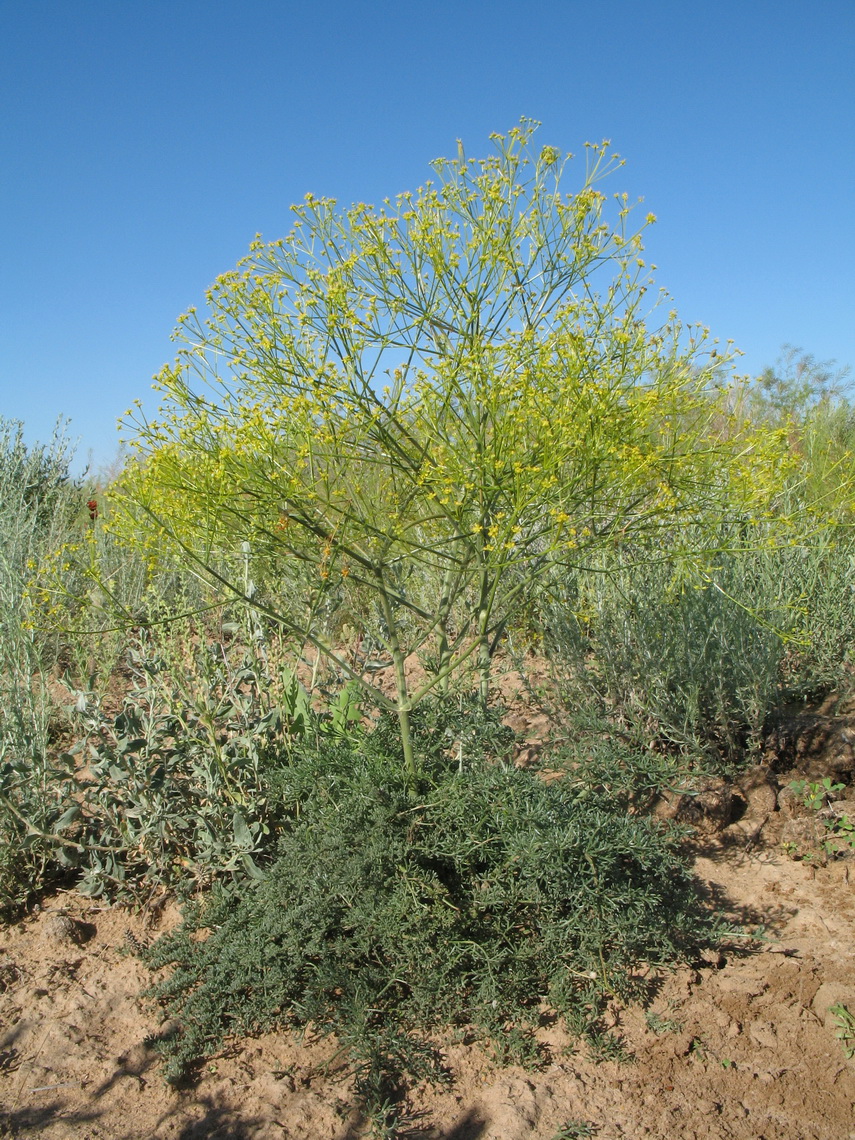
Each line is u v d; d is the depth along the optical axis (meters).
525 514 2.88
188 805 3.40
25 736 3.54
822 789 3.66
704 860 3.38
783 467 3.12
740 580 4.12
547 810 2.81
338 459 2.88
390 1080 2.41
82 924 3.16
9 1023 2.68
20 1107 2.36
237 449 2.61
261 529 2.79
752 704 3.92
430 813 2.77
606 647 4.07
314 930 2.66
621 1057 2.43
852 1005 2.53
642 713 4.07
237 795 3.24
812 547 4.77
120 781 3.22
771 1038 2.46
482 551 2.98
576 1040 2.52
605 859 2.67
